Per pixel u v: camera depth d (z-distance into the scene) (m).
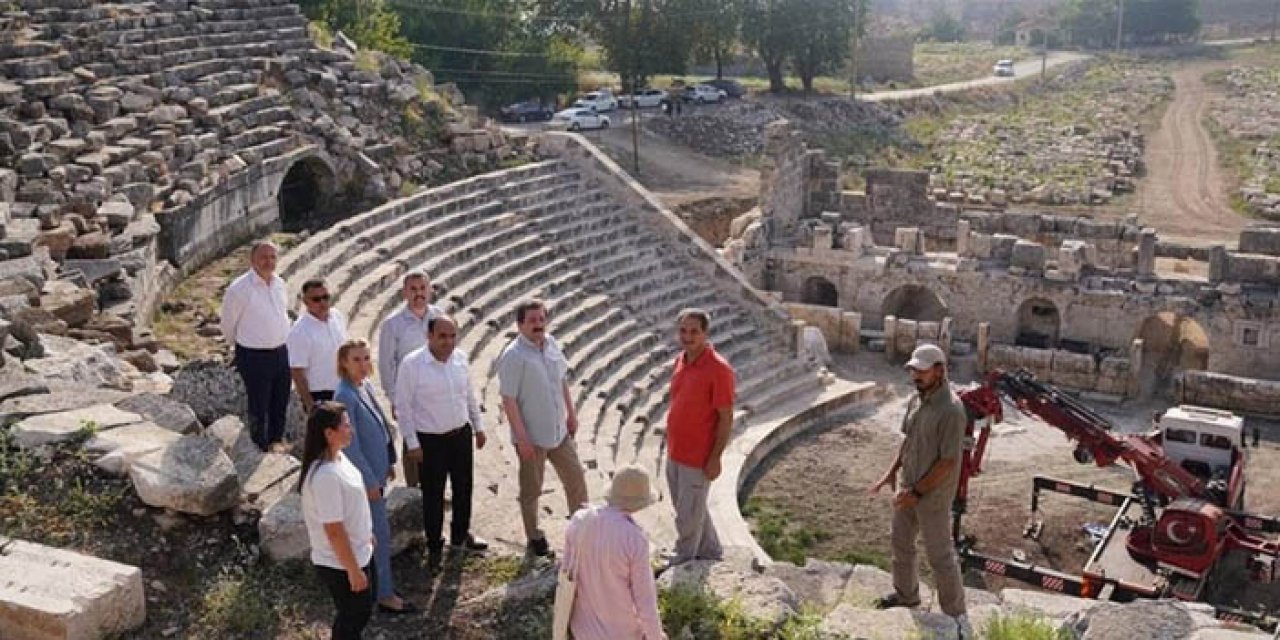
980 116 89.75
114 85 26.23
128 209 21.73
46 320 16.55
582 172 35.25
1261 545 21.73
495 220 30.50
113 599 10.23
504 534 13.88
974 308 37.50
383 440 11.30
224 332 14.12
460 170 33.38
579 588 8.68
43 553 10.74
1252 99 97.81
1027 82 107.44
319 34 35.75
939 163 74.50
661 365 28.91
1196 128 88.69
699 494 12.68
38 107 23.80
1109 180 67.44
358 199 30.45
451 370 12.23
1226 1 176.38
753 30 82.19
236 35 31.81
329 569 9.71
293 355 12.98
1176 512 21.05
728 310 33.16
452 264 27.61
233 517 12.02
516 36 71.25
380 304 23.94
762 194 40.84
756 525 24.52
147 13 29.91
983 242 37.69
